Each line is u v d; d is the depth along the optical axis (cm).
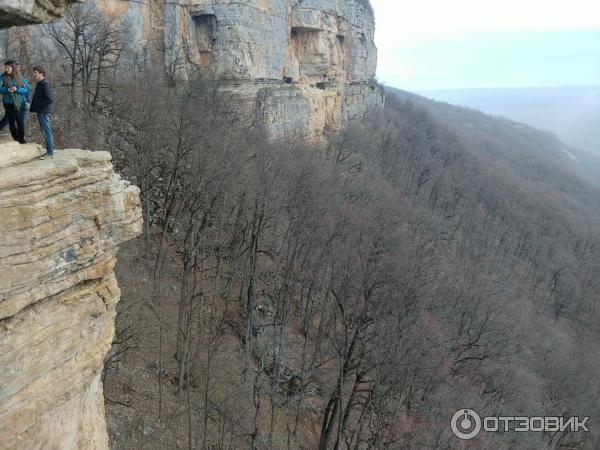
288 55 8212
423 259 4788
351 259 3938
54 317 1201
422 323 3725
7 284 1072
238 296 4250
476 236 7994
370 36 12119
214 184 3866
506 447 3706
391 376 3241
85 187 1250
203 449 2748
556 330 6391
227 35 6681
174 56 6638
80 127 4209
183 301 3556
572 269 8312
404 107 13875
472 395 3966
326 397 3866
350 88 10731
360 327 3086
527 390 4503
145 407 2984
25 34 4884
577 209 11831
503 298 5666
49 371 1198
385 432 3219
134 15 6356
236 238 4250
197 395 3300
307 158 5391
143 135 4262
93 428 1390
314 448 3500
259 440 3222
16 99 1276
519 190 10688
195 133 4191
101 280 1342
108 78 5331
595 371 5616
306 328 4066
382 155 8981
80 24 5259
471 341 4381
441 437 3300
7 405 1097
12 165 1159
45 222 1141
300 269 4238
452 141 12344
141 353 3303
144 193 4103
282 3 7738
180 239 4447
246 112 6350
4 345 1085
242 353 3812
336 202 4747
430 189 8900
